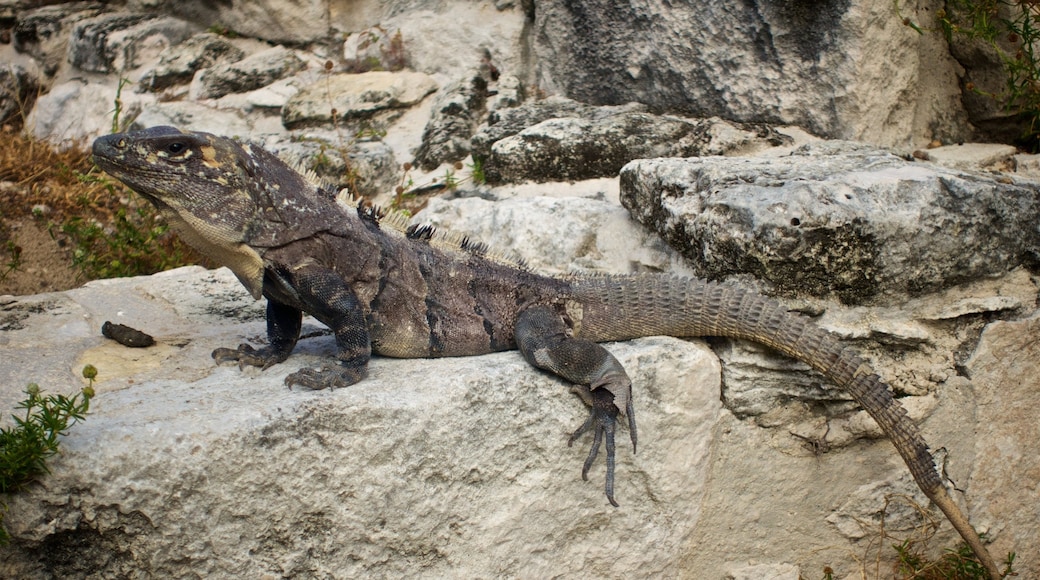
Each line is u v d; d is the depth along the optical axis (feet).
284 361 4.73
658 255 5.16
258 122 6.39
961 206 4.88
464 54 6.30
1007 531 5.12
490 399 4.57
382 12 6.57
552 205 5.42
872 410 4.72
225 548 4.35
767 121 5.69
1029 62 5.47
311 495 4.41
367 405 4.45
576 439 4.65
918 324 4.91
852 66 5.48
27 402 4.24
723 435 4.86
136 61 6.87
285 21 6.66
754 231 4.78
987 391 4.98
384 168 6.00
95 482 4.24
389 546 4.50
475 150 5.86
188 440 4.29
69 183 6.24
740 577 4.98
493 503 4.59
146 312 5.09
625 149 5.64
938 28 5.64
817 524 5.01
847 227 4.77
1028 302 4.99
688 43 5.77
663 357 4.73
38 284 5.81
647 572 4.81
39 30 7.39
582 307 4.79
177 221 4.52
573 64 6.07
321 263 4.62
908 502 5.00
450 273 4.77
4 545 4.22
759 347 4.81
